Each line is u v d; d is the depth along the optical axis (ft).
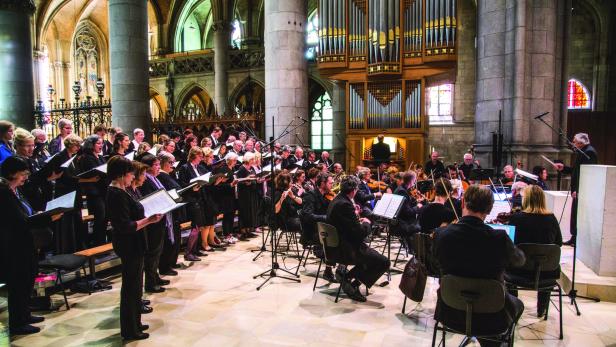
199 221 23.71
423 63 40.68
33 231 14.69
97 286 18.86
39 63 87.45
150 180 18.76
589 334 14.42
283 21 41.78
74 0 95.61
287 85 41.93
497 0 34.60
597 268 17.97
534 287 13.66
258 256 24.31
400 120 41.93
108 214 13.11
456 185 24.53
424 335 14.47
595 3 65.16
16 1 49.06
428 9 39.88
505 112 34.73
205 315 16.15
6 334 8.64
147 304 16.84
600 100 66.03
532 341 13.89
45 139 23.72
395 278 20.89
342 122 66.13
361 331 14.78
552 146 34.27
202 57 85.66
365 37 42.37
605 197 17.43
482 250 9.98
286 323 15.44
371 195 26.66
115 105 41.98
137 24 41.88
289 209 23.80
